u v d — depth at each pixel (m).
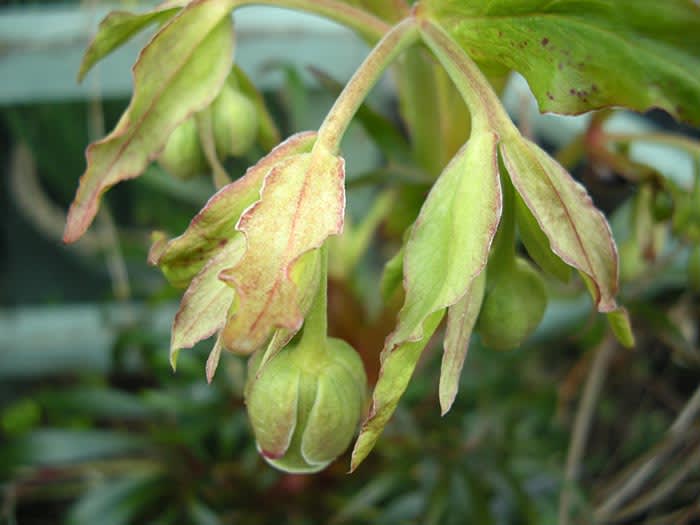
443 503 0.19
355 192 0.25
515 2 0.10
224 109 0.13
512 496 0.20
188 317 0.10
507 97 0.26
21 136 0.27
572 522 0.20
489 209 0.10
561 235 0.10
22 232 0.30
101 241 0.25
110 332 0.25
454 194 0.10
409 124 0.16
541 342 0.21
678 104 0.10
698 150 0.16
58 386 0.28
